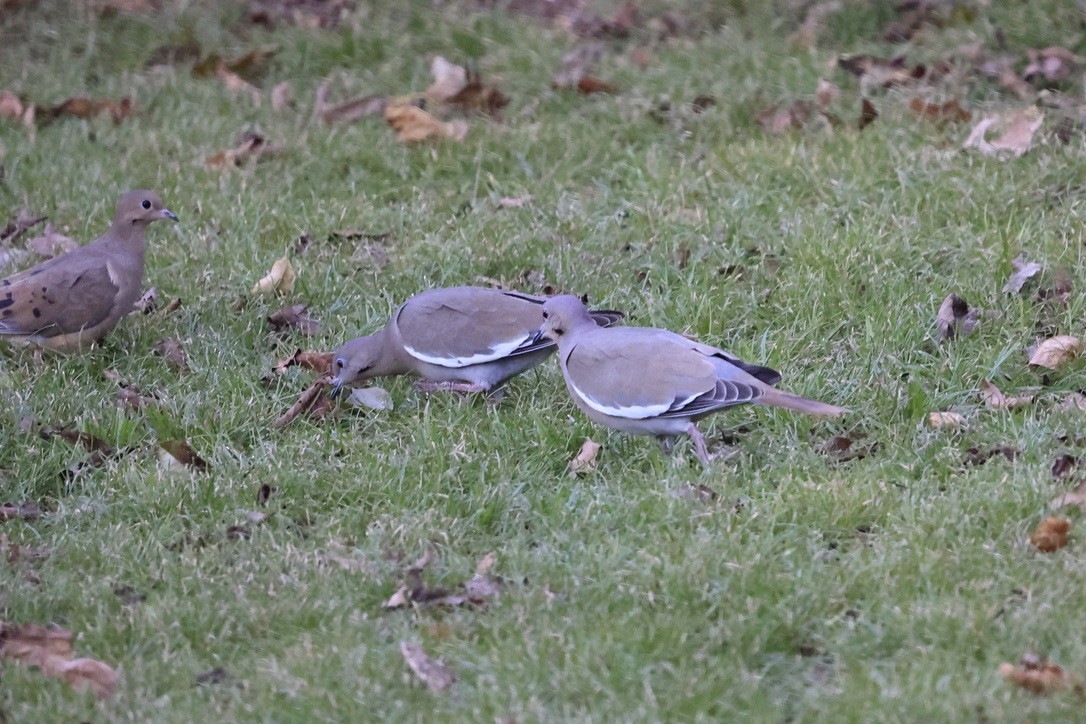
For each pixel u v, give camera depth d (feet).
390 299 43.68
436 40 61.31
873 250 43.50
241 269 45.52
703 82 56.03
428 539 32.22
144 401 38.50
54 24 63.93
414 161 52.26
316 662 27.96
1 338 41.50
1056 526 30.73
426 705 26.94
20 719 26.81
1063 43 55.93
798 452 34.94
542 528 32.81
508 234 46.60
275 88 57.62
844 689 26.58
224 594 30.53
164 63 61.67
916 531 31.12
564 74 57.72
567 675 27.04
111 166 52.08
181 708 27.09
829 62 56.13
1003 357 38.42
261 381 40.01
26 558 32.17
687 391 33.60
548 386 39.86
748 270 44.45
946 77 54.19
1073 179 46.85
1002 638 27.66
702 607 29.27
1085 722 25.20
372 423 38.09
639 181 49.67
